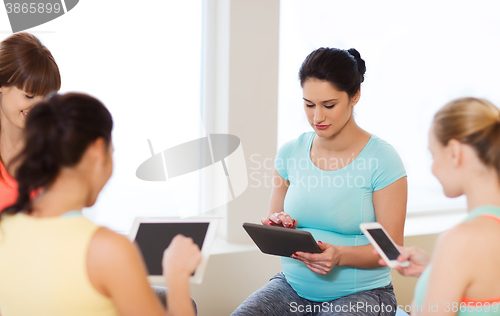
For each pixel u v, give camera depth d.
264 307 1.64
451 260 0.93
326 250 1.50
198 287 2.30
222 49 2.43
